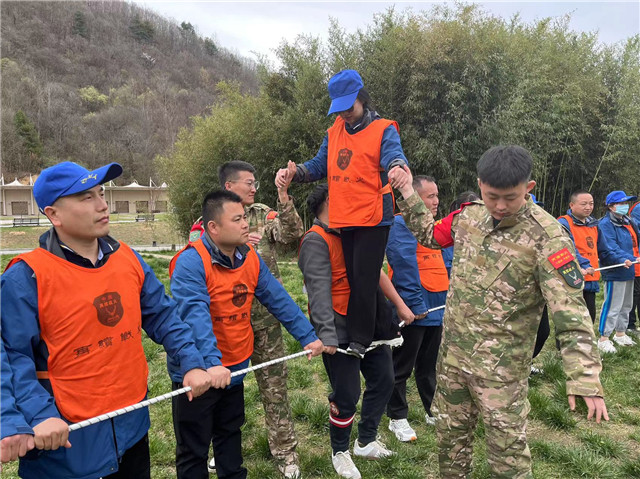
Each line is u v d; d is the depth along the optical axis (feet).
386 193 8.55
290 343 18.67
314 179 9.86
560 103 39.75
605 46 45.75
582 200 18.11
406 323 10.84
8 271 5.89
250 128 52.21
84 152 236.84
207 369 7.28
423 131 42.80
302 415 13.20
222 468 8.68
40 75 303.07
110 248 6.78
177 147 63.36
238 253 8.84
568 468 10.69
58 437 5.50
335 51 47.55
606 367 16.67
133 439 6.71
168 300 7.54
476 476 10.28
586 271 16.67
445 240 8.46
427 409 12.59
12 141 216.74
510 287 7.27
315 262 9.45
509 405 7.35
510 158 6.85
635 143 43.68
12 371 5.60
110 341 6.45
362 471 10.43
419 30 42.80
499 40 40.14
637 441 11.87
